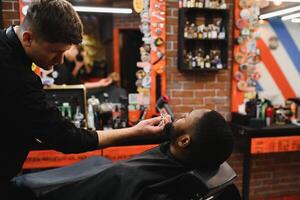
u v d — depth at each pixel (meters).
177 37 2.56
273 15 2.71
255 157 2.89
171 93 2.62
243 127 2.41
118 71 2.93
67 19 0.95
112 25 2.96
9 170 1.11
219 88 2.71
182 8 2.44
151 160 1.05
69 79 2.61
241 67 2.67
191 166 1.02
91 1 2.55
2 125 1.01
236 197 1.07
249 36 2.65
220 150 0.98
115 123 2.36
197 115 1.01
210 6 2.48
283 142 2.37
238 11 2.61
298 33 3.02
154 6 2.45
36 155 2.00
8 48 0.98
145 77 2.52
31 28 0.96
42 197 1.10
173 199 0.96
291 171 3.01
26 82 0.99
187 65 2.54
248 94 2.73
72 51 2.79
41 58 1.03
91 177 1.09
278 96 3.06
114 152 2.10
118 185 1.02
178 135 1.03
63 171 1.24
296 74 3.08
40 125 1.02
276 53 3.02
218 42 2.59
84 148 1.14
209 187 0.91
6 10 2.27
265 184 2.97
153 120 1.27
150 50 2.51
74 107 2.27
